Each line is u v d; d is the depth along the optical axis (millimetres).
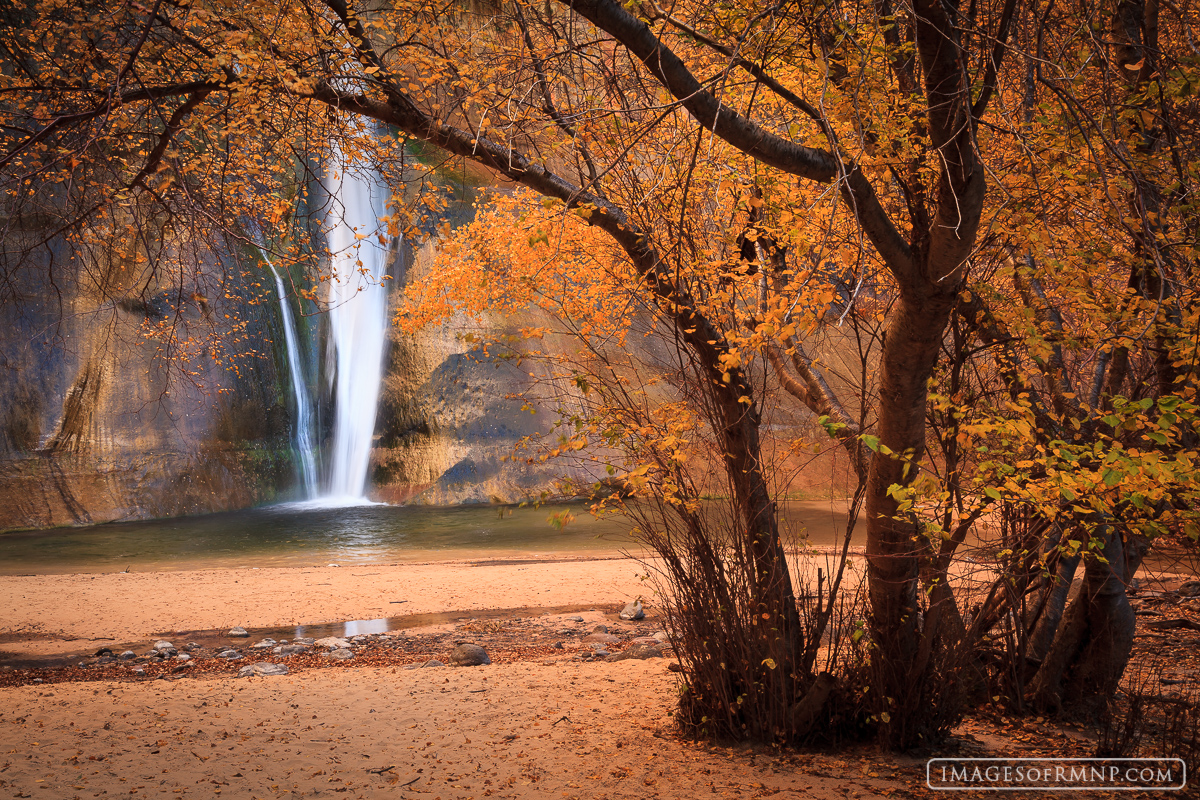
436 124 4875
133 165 7020
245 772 5109
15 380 22750
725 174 4488
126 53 5551
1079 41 3887
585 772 4914
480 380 27625
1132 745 5145
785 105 4578
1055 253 4160
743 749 5168
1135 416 3570
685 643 5461
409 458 27625
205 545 19656
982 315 4453
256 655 9891
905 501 3881
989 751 5102
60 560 17859
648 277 4711
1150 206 3979
